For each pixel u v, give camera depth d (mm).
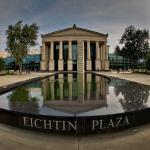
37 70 83062
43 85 19547
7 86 15844
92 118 6078
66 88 16672
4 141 5656
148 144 5387
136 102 9703
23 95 12625
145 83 19562
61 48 79062
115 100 10422
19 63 49938
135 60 61938
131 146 5285
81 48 77625
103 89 15609
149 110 7137
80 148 5207
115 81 23422
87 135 6062
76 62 82312
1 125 6949
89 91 14422
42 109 8078
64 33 78562
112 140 5672
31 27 49719
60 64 79562
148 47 59531
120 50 62594
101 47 83188
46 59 82500
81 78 31656
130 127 6641
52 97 11727
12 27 48438
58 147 5277
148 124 6980
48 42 81312
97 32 79250
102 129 6191
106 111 7609
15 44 48219
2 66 51531
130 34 60281
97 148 5195
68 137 5918
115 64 93812
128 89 15367
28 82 22078
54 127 6191
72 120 6074
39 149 5176
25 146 5344
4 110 7102
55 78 31859
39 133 6223
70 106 8672
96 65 80125
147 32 59719
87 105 8930
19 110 7871
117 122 6355
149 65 48188
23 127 6602
